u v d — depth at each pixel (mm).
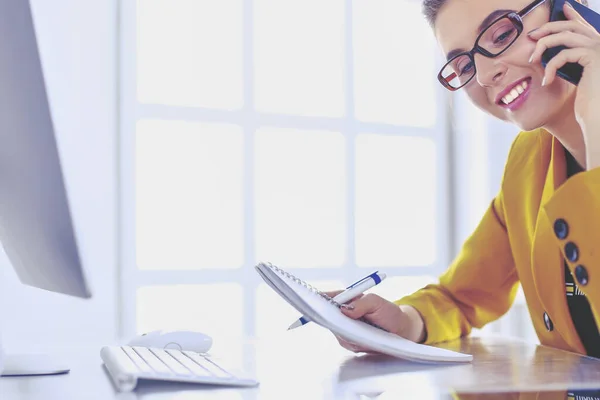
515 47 1042
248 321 2732
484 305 1275
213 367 760
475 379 736
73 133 2402
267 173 2857
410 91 3178
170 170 2674
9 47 617
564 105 1060
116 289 2500
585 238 852
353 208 3004
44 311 2322
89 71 2443
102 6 2482
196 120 2689
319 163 2957
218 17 2760
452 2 1083
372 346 859
